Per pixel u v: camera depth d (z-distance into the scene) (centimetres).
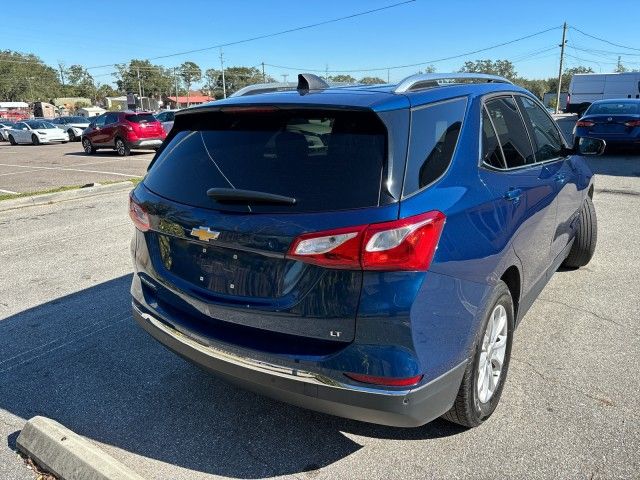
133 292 312
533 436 279
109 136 2036
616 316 421
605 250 588
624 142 1382
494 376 294
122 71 11750
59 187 1126
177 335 271
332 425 296
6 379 351
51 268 573
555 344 377
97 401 324
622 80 3341
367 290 213
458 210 239
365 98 245
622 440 273
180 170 279
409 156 230
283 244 223
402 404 219
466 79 320
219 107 272
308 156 239
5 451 278
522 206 307
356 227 212
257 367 237
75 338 407
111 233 724
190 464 268
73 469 250
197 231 249
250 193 235
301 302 225
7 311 459
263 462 268
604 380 329
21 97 12200
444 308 230
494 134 306
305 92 273
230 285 246
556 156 417
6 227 769
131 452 278
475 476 253
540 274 370
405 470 259
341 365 219
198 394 331
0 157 2066
